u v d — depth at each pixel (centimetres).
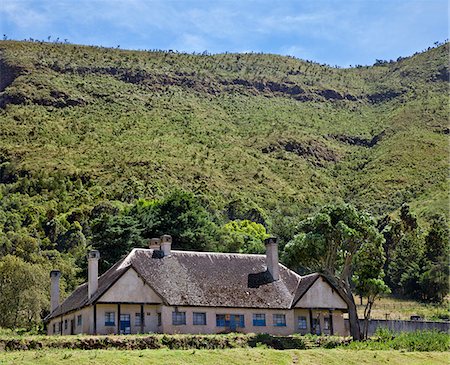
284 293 6919
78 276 9912
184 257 6969
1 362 4147
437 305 10925
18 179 19350
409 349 5903
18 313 8244
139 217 9912
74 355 4434
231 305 6569
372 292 6725
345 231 6347
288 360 5006
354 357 5297
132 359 4441
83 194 17512
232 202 17162
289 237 13775
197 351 4906
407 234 13225
